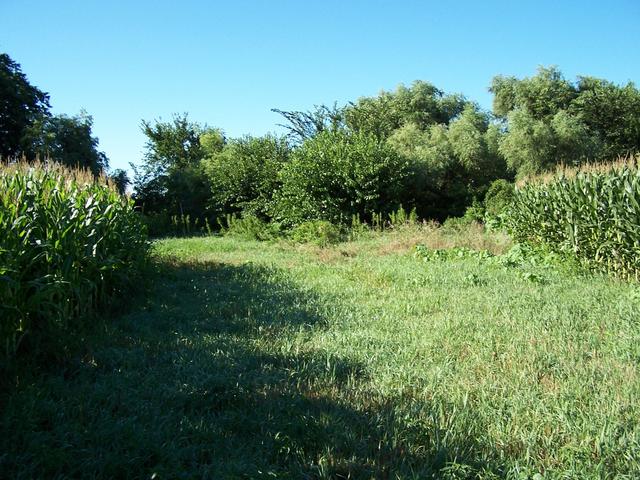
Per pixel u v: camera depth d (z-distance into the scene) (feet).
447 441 10.50
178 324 20.84
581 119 80.12
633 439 10.24
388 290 27.35
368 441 10.64
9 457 9.36
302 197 65.05
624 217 27.20
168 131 118.01
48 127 84.94
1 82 85.46
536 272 29.86
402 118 91.20
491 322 19.65
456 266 33.55
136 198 99.09
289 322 20.66
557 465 9.68
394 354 16.30
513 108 87.86
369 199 62.13
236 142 88.43
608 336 17.22
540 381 13.71
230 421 11.35
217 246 57.21
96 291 22.08
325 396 12.76
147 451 9.78
